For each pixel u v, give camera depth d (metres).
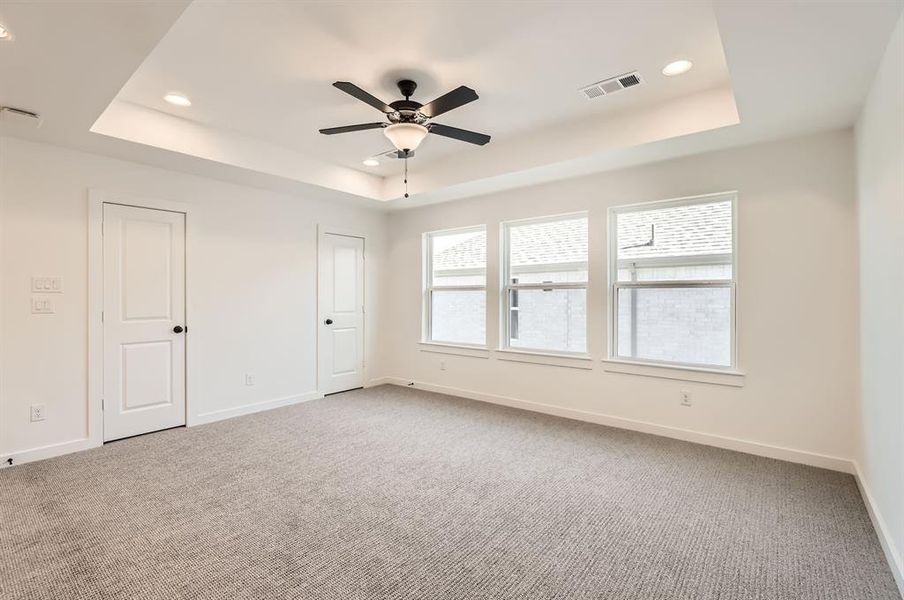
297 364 4.93
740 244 3.36
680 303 3.73
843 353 2.98
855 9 1.75
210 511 2.43
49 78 2.34
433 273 5.61
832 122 2.87
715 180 3.46
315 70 2.74
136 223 3.73
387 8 2.13
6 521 2.30
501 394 4.82
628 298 4.01
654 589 1.80
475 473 2.96
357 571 1.91
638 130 3.30
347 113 3.41
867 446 2.54
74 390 3.39
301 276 4.98
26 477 2.87
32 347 3.21
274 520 2.33
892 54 1.93
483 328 5.11
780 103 2.59
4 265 3.10
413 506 2.50
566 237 4.41
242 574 1.88
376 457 3.24
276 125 3.65
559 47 2.49
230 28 2.30
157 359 3.85
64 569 1.91
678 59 2.62
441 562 1.98
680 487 2.74
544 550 2.07
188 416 4.03
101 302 3.53
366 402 4.91
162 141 3.38
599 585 1.82
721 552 2.06
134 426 3.71
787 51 2.05
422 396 5.20
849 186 2.96
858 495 2.62
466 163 4.38
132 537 2.16
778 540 2.16
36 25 1.88
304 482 2.81
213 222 4.23
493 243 4.86
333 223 5.32
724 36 1.94
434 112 2.70
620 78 2.85
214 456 3.26
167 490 2.68
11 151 3.13
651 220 3.88
